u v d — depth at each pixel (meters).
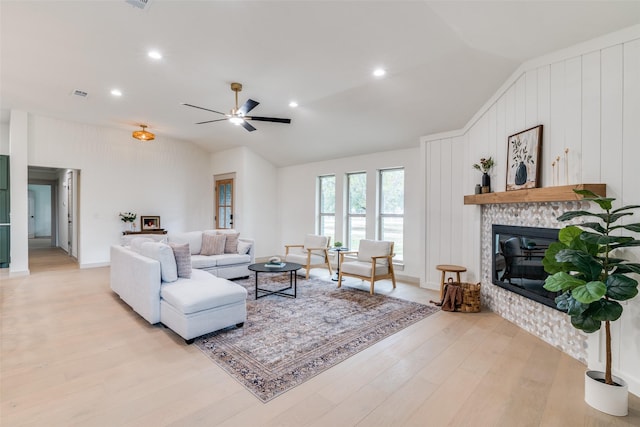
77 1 2.42
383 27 2.69
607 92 2.22
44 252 8.02
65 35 2.90
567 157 2.50
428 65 3.33
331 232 6.63
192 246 5.28
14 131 5.17
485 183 3.62
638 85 2.05
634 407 1.89
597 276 1.85
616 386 1.82
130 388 2.04
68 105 4.89
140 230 6.59
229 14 2.55
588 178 2.34
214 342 2.76
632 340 2.05
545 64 2.70
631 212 2.02
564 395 2.01
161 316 3.07
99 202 6.18
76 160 5.89
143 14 2.58
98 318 3.30
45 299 3.96
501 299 3.51
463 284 3.75
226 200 7.39
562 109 2.55
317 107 4.70
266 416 1.78
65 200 8.04
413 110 4.25
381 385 2.11
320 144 5.96
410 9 2.44
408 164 5.29
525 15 2.25
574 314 1.83
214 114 5.26
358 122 4.90
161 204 7.03
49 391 1.99
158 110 5.08
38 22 2.70
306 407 1.87
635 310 2.03
